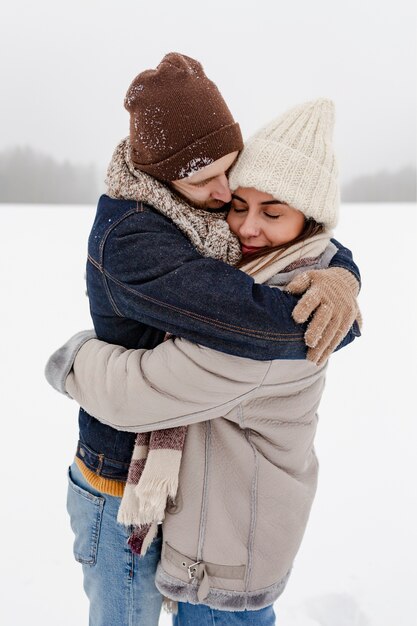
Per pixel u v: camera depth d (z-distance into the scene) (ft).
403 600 7.08
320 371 4.12
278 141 3.92
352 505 8.96
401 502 9.04
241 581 4.08
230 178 4.09
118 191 3.87
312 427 4.33
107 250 3.74
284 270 3.93
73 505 4.58
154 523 4.00
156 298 3.55
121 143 4.05
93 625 4.61
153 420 3.80
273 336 3.48
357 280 3.98
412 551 7.93
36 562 7.65
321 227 4.11
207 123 3.84
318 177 3.87
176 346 3.69
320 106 4.06
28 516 8.57
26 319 18.72
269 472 4.04
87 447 4.33
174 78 3.82
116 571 4.32
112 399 3.80
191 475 4.00
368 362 15.51
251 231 3.98
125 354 3.89
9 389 13.19
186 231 3.82
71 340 4.32
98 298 3.98
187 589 4.08
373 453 10.53
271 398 3.96
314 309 3.58
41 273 26.08
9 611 6.84
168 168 3.80
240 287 3.47
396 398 13.07
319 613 6.90
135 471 3.98
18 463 10.03
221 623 4.24
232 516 4.04
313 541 8.15
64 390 4.21
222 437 4.00
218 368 3.60
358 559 7.79
